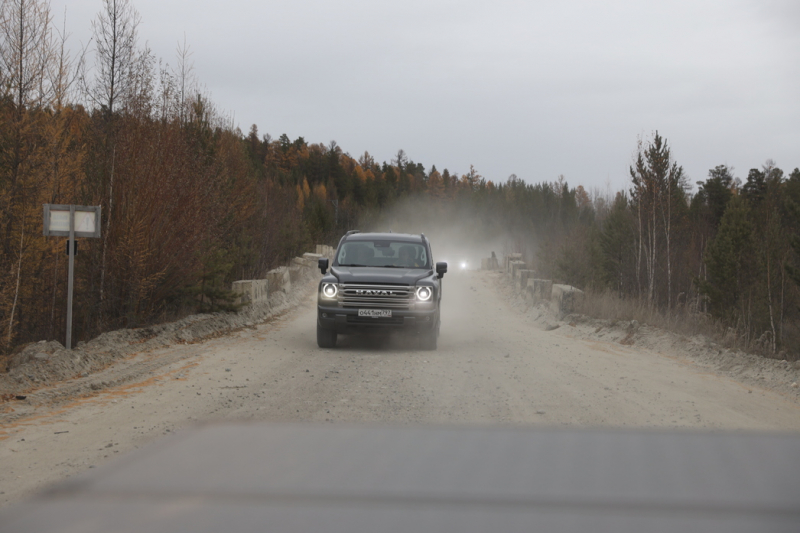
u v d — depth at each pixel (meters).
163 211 12.61
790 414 6.64
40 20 12.43
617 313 15.79
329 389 7.67
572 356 11.39
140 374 8.52
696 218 65.19
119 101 13.42
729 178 84.44
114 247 12.26
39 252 13.10
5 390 6.99
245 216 20.00
